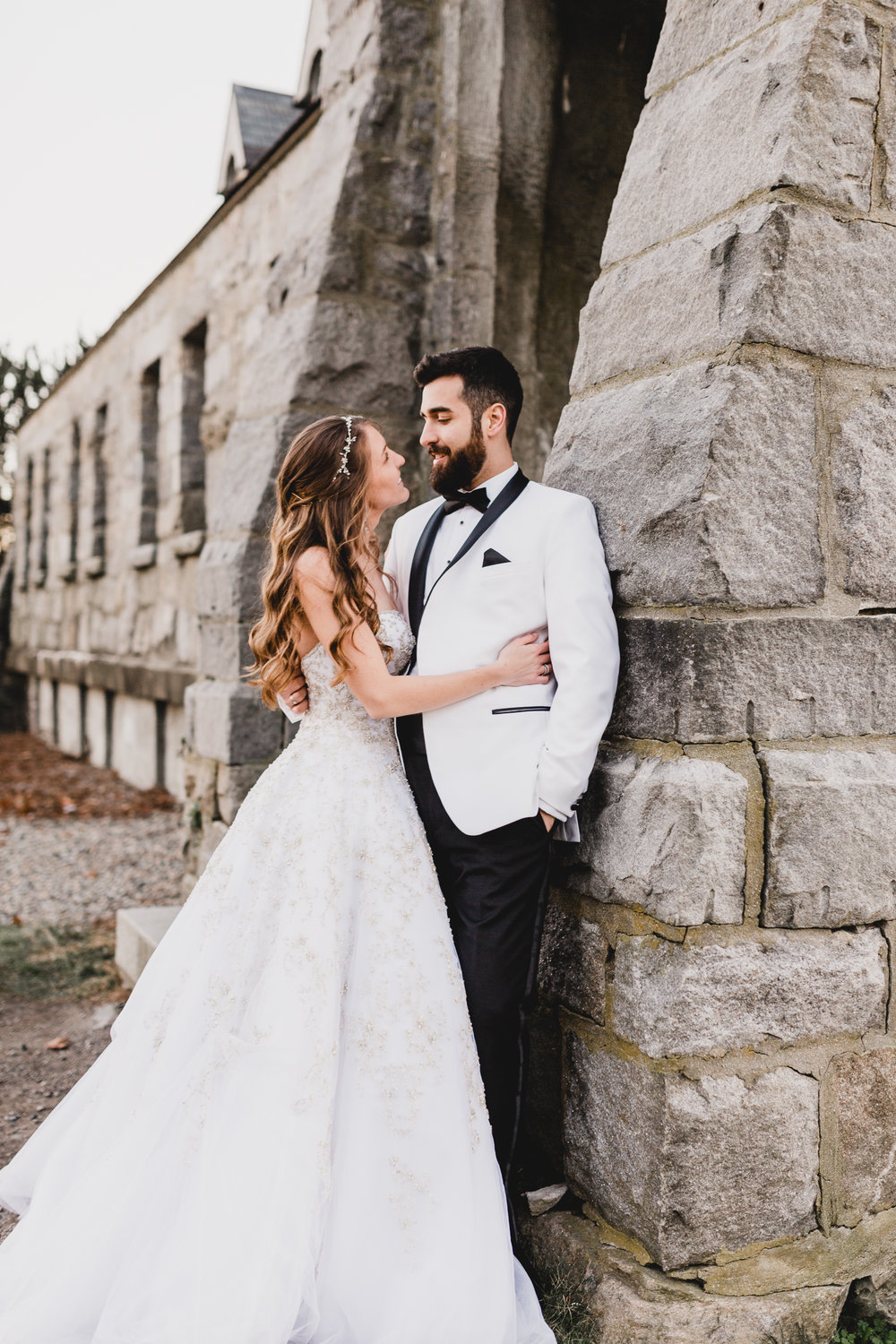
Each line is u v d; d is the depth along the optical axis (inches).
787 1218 80.4
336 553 89.4
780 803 78.4
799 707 80.9
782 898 78.8
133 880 245.8
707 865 76.2
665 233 89.0
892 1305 84.1
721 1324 76.1
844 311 81.1
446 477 92.9
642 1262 79.6
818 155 79.0
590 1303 80.5
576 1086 87.7
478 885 87.1
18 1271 79.2
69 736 478.0
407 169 162.1
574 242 171.8
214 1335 70.1
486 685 86.2
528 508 89.4
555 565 84.7
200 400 305.1
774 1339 77.4
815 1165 81.3
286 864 86.4
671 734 79.1
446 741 88.7
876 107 81.8
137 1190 78.0
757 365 78.2
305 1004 79.5
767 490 79.0
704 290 82.0
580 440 93.5
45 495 543.8
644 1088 78.8
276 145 214.1
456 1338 72.9
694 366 82.1
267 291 178.7
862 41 80.4
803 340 79.4
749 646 78.9
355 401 159.9
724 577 77.5
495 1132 86.3
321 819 86.7
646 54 176.9
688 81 90.4
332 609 88.9
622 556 85.6
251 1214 73.9
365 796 88.7
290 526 91.6
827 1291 79.9
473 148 161.8
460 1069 81.3
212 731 169.3
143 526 354.3
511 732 85.7
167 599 325.7
